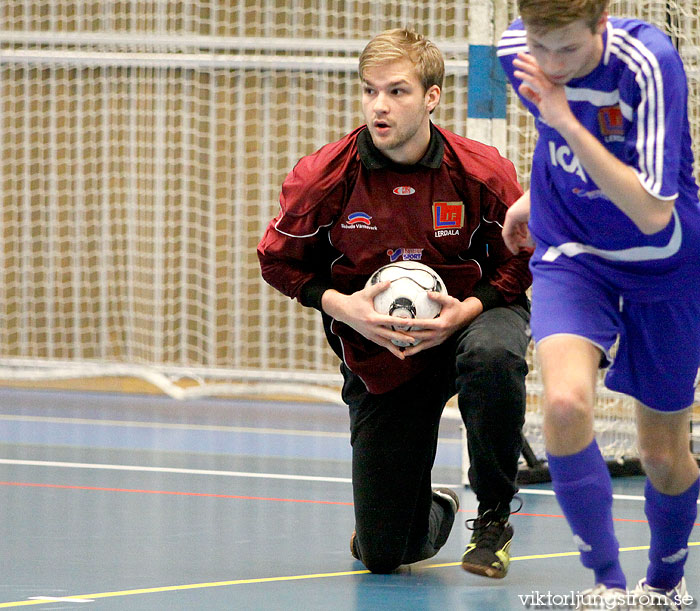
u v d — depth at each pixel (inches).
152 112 1025.5
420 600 326.3
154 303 1039.0
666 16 644.7
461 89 909.8
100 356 1075.9
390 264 356.8
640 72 254.2
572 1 236.7
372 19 989.2
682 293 277.4
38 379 1057.5
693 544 419.8
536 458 610.2
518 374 335.9
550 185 284.8
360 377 367.2
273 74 1008.2
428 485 379.6
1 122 1047.6
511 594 337.1
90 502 512.7
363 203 350.0
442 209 351.3
